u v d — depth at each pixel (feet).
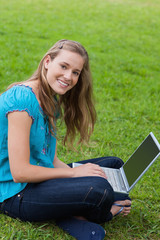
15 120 7.29
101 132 14.47
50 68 7.82
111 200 7.50
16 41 28.14
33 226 7.91
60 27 36.68
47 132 8.29
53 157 8.93
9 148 7.31
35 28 34.17
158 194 10.28
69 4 51.67
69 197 7.37
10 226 7.93
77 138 13.19
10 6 43.83
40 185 7.61
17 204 7.70
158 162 12.23
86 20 43.11
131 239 8.11
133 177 8.18
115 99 19.36
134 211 9.23
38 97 7.86
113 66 25.98
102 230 7.48
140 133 14.88
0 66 20.93
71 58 7.68
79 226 7.57
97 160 9.46
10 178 7.85
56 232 7.90
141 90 21.31
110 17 47.03
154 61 30.30
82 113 9.02
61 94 8.11
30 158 7.96
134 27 43.47
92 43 32.53
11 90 7.58
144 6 58.39
